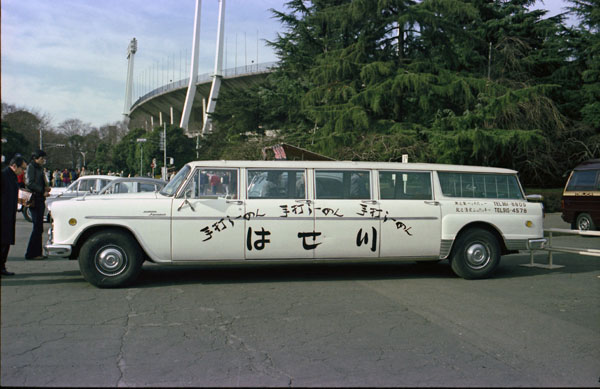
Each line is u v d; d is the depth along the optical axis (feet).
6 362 13.14
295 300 20.43
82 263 21.83
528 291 22.95
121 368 12.81
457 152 60.44
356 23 70.74
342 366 13.17
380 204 24.75
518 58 81.56
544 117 70.44
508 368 13.25
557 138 74.28
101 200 22.43
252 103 103.35
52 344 14.60
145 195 23.50
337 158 61.87
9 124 179.01
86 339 15.10
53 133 253.44
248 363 13.29
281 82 94.38
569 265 31.32
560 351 14.65
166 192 23.88
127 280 22.25
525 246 26.35
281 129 93.86
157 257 22.58
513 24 83.05
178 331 16.03
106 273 22.09
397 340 15.43
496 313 18.81
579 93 81.41
